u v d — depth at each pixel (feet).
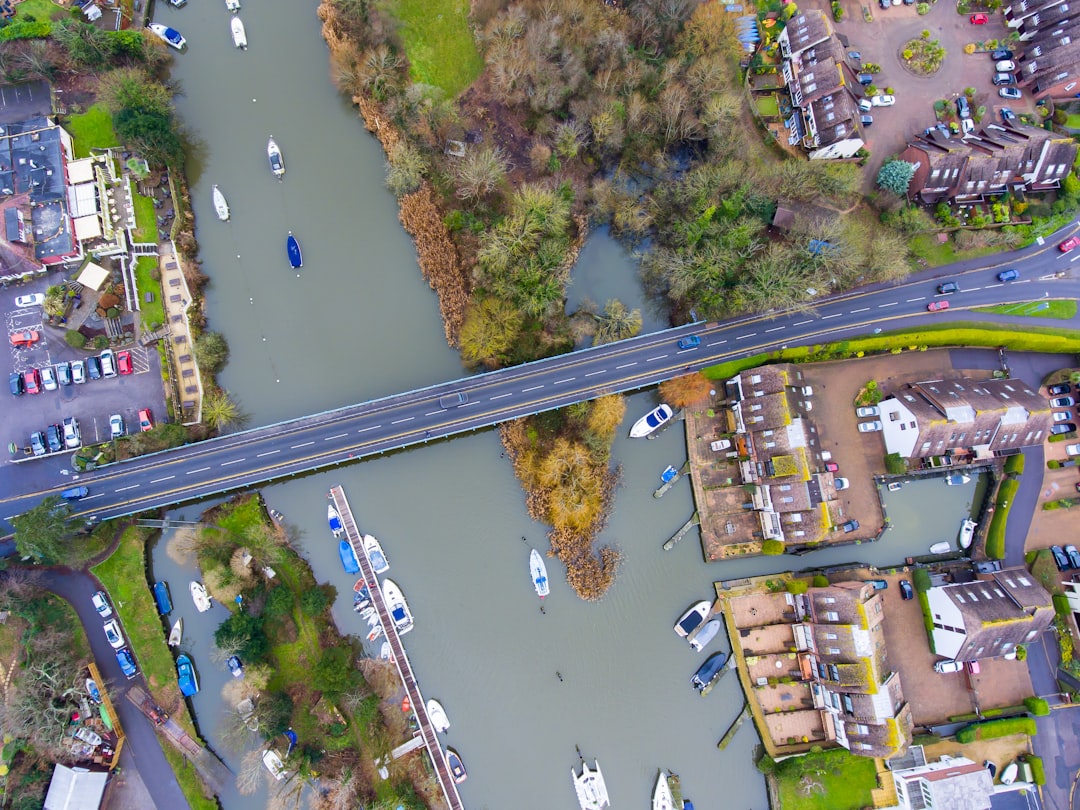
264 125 275.59
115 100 251.60
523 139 269.85
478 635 255.50
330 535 255.70
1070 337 270.46
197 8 278.67
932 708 257.14
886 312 270.26
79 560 238.07
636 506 264.31
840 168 264.93
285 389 262.47
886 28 284.82
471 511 260.42
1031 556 264.93
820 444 264.93
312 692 244.83
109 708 233.76
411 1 270.67
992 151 262.67
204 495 247.91
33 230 248.32
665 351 263.70
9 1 259.39
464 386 257.34
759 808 253.03
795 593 254.88
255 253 268.41
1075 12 267.80
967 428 249.14
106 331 254.68
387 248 270.46
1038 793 252.21
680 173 272.10
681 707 256.11
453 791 244.63
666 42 264.11
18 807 218.79
